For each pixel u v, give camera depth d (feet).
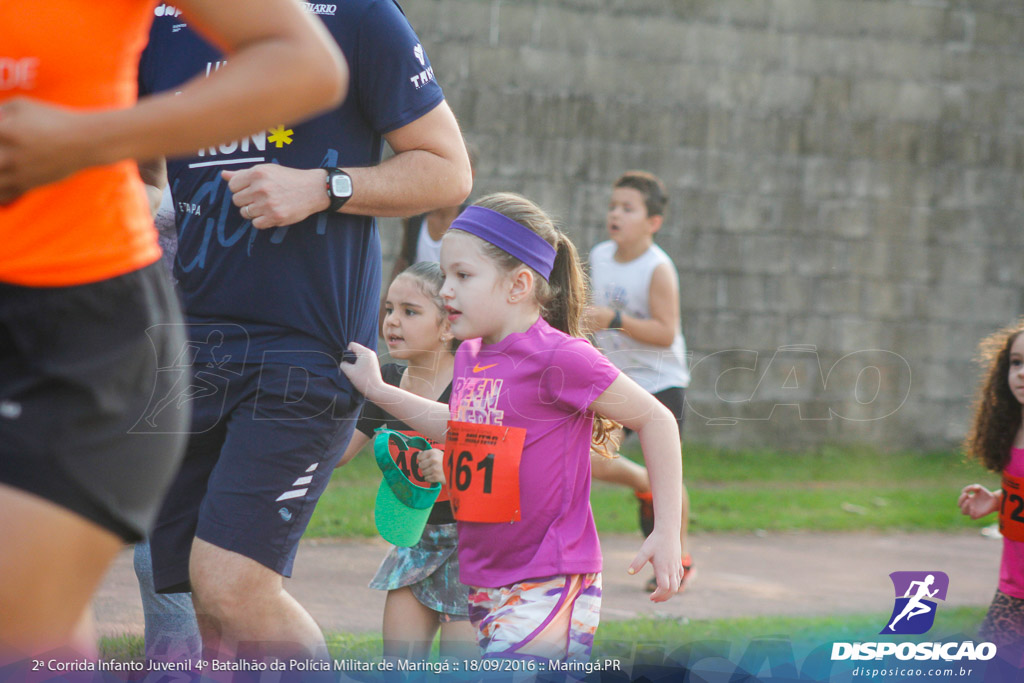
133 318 16.80
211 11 14.96
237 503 26.09
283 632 26.63
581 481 29.58
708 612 46.85
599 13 100.22
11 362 15.94
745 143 103.50
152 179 31.19
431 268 34.76
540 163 99.91
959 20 106.42
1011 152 108.06
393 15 27.86
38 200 15.75
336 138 28.07
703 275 103.19
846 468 74.59
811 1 103.81
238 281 27.58
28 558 15.46
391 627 34.35
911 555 63.05
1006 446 37.81
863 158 105.60
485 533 29.32
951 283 107.24
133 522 16.89
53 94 15.69
